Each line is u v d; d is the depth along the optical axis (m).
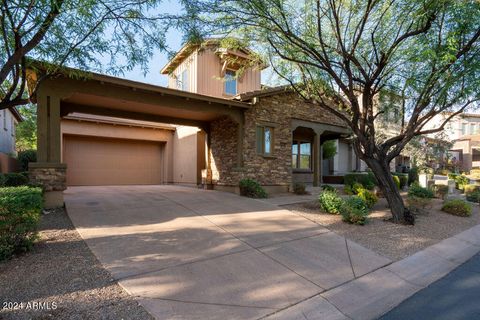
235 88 14.14
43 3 3.74
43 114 7.13
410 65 7.43
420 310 3.35
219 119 12.09
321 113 13.32
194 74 12.96
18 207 4.09
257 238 5.47
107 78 7.71
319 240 5.59
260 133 11.36
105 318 2.79
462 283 4.21
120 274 3.70
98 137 14.41
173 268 4.00
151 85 8.46
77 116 13.38
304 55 7.58
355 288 3.85
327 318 3.14
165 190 11.80
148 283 3.53
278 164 11.75
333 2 6.33
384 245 5.59
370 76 7.69
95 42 4.83
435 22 6.50
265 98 11.38
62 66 4.95
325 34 7.48
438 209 9.68
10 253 3.99
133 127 15.06
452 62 6.25
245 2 5.65
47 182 7.15
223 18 5.88
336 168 18.06
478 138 27.70
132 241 4.92
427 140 17.45
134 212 6.97
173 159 16.14
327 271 4.30
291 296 3.52
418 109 7.41
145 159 15.92
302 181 14.80
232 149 11.14
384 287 3.96
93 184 14.35
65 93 7.43
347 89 7.43
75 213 6.61
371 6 6.26
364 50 7.68
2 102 4.28
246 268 4.18
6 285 3.28
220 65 13.57
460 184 16.20
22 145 19.84
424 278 4.37
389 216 7.95
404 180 15.42
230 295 3.42
